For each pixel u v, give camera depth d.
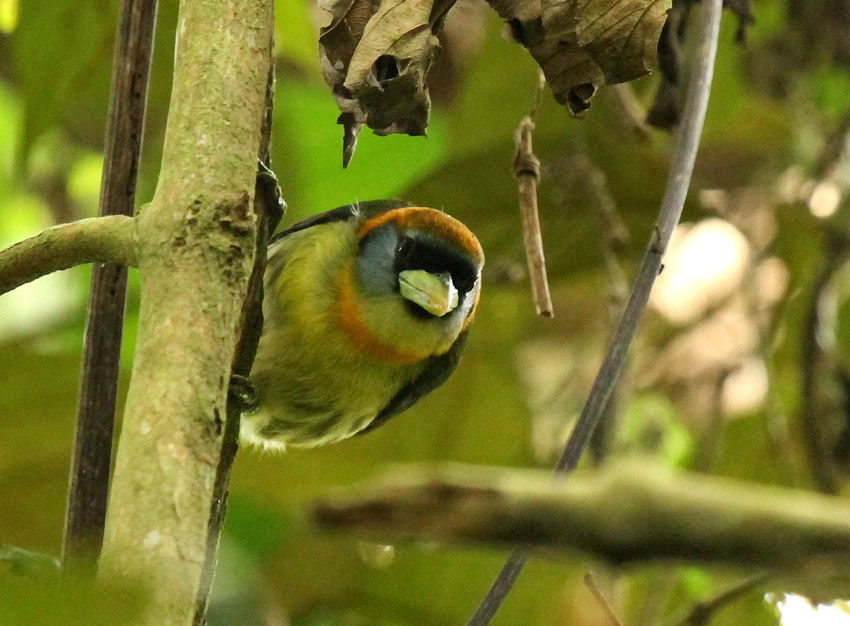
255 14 4.19
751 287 10.07
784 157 10.89
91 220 4.04
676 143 5.75
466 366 10.31
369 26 5.14
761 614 8.66
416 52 5.14
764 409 10.35
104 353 5.56
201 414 3.40
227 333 3.63
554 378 11.31
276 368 8.23
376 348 8.26
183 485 3.22
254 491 9.25
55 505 8.88
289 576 8.83
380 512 2.18
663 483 2.05
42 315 11.70
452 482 2.17
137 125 5.70
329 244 8.25
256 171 3.96
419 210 8.45
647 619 8.31
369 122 5.30
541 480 2.18
